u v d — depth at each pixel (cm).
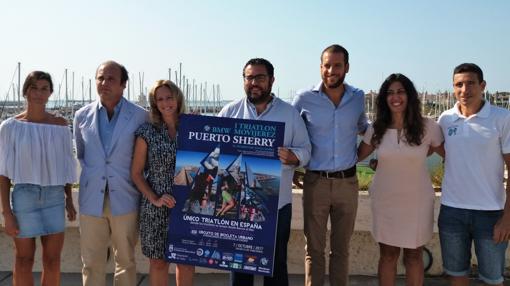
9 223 368
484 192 351
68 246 521
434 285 490
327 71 398
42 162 372
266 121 356
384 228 389
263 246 357
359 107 414
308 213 421
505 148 346
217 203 360
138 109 389
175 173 362
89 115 388
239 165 359
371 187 403
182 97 375
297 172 468
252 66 376
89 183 382
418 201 379
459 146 359
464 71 355
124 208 381
